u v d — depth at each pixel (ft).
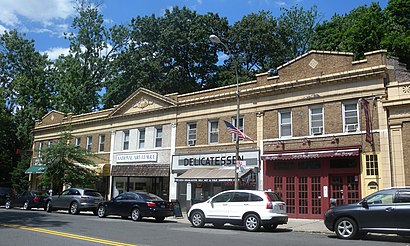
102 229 50.26
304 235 48.06
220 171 81.41
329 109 69.97
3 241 38.40
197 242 39.06
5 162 154.20
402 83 62.69
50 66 163.02
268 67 147.54
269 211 51.37
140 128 103.55
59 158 101.45
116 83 156.35
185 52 153.99
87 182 102.99
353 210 43.96
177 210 73.72
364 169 64.39
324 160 69.51
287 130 75.56
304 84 73.05
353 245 38.19
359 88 66.85
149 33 158.40
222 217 54.75
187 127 92.58
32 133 147.13
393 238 44.91
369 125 63.77
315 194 69.82
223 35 155.02
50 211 85.87
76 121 122.21
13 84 154.51
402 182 60.64
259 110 79.66
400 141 61.82
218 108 86.94
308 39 154.30
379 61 65.21
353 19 127.75
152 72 153.07
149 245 36.40
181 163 90.94
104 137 113.91
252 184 77.92
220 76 149.69
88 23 158.71
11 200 98.17
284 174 74.08
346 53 68.74
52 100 157.89
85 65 159.33
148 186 101.71
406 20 112.68
